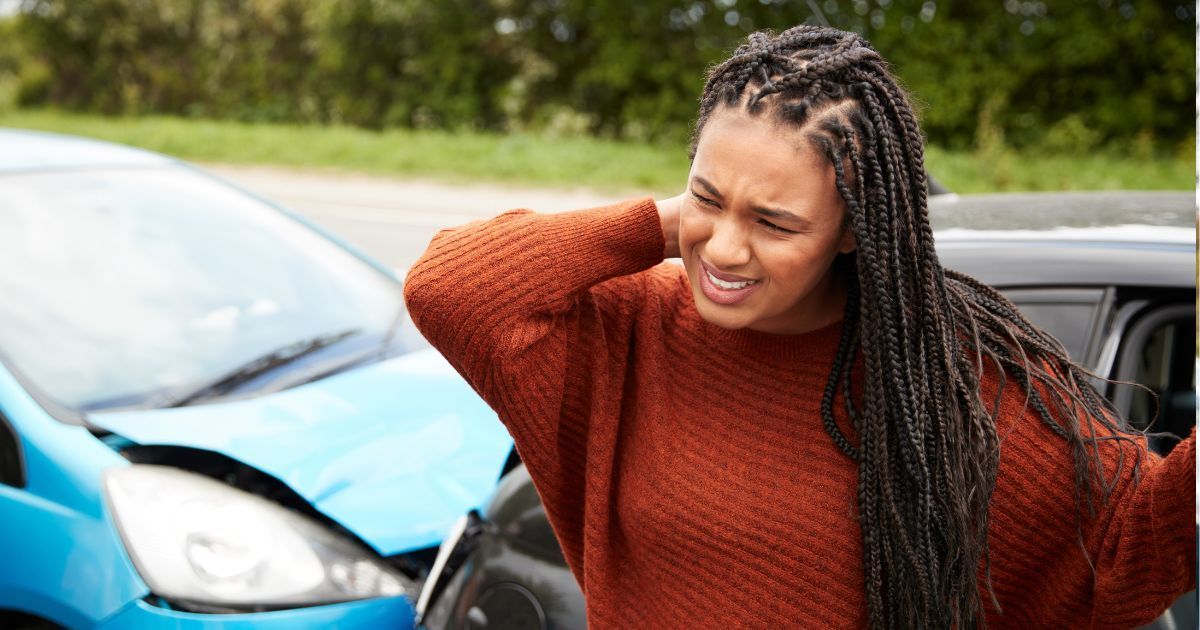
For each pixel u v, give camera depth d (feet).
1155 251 6.03
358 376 8.75
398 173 42.52
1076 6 42.65
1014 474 3.94
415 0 53.67
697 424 4.19
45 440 7.48
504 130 54.08
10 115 63.26
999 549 4.07
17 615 7.41
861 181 3.60
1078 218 6.77
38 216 9.61
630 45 49.90
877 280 3.67
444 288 4.19
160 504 7.05
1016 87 43.39
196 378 8.50
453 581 6.62
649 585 4.35
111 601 6.75
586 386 4.49
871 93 3.65
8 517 7.34
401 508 7.36
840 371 3.97
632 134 49.96
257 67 59.98
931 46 43.88
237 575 6.79
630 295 4.53
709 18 48.91
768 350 4.10
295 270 9.95
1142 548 3.87
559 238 4.26
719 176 3.67
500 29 53.52
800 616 4.00
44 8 62.69
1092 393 4.20
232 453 7.42
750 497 4.00
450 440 8.02
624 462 4.38
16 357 8.21
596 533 4.39
